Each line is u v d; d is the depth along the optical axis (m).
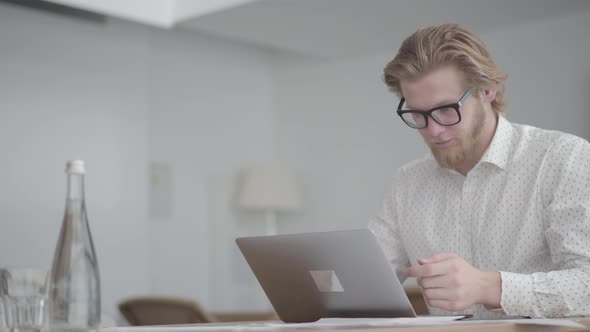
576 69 5.61
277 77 7.72
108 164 6.48
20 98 6.02
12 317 1.57
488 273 1.93
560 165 2.36
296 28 5.96
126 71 6.67
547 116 5.75
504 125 2.50
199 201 7.32
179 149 7.23
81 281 1.46
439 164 2.40
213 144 7.45
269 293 2.09
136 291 6.57
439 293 1.86
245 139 7.65
